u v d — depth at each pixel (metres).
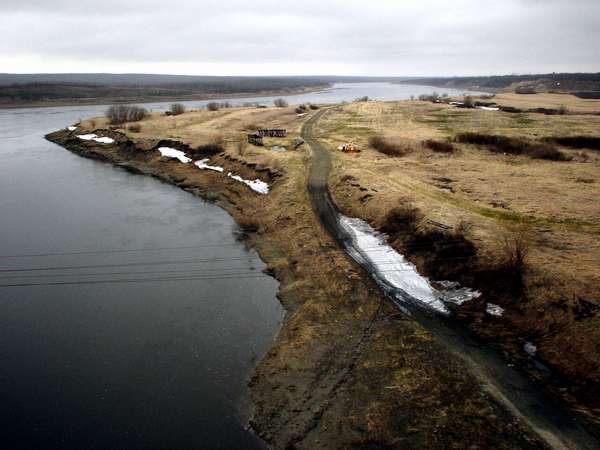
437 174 45.38
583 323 19.36
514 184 41.31
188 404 18.02
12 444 16.11
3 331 23.28
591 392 17.00
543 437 15.12
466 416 16.28
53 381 19.50
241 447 15.86
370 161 51.19
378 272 27.39
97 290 27.44
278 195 41.81
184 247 34.06
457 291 24.72
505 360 19.30
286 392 18.44
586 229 29.61
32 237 35.84
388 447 15.43
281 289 27.30
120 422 17.12
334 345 21.16
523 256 23.41
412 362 19.47
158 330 23.30
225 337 22.61
